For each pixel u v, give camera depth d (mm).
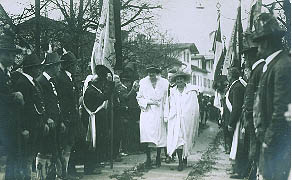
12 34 7480
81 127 7617
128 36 21344
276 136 4145
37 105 6035
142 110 9062
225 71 11977
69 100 7078
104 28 9438
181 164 8469
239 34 10188
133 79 11953
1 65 5617
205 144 13461
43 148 6527
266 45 4609
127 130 11531
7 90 5633
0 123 5578
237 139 7133
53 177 6664
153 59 22922
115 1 9984
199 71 37219
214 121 26938
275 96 4180
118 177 7457
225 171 7992
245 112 5379
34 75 6188
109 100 8992
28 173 5957
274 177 4246
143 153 11812
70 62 7266
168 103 8906
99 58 9367
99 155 8258
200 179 7176
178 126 8602
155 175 7824
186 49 36469
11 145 5691
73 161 7750
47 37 12055
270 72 4332
